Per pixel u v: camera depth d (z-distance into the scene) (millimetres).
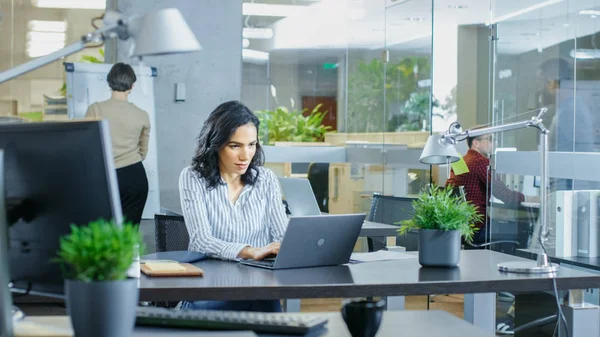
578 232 3932
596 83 3924
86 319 1340
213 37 6660
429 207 2658
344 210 6645
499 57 4574
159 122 6547
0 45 6258
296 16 6852
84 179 1658
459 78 9508
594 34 3932
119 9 6418
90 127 1657
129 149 5492
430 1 5258
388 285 2301
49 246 1684
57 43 6359
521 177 4406
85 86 5945
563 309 2693
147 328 1676
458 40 9484
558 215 3979
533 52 4344
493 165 4668
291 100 6863
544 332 3406
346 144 6785
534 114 4336
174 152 6578
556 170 4176
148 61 6504
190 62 6598
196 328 1674
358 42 6539
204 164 2973
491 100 4695
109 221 1648
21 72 1830
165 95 6551
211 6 6645
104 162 1649
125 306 1357
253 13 6777
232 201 3020
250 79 6797
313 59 6867
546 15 4246
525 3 4375
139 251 1469
